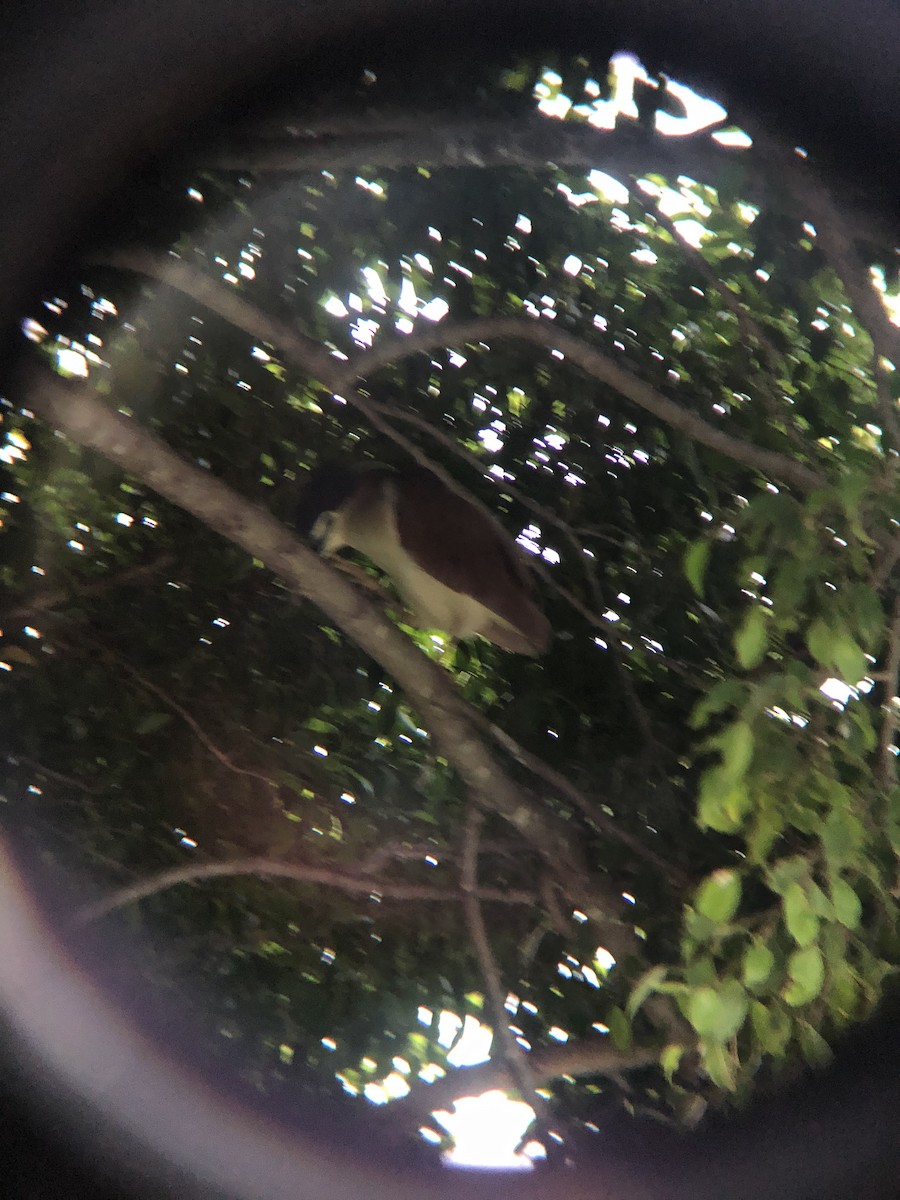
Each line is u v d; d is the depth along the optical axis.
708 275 5.20
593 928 5.39
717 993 4.84
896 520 4.84
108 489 5.51
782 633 4.94
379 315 5.42
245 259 5.36
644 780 5.39
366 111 5.13
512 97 5.17
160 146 5.04
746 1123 5.18
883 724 4.99
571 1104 5.41
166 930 5.48
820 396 5.31
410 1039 5.48
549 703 5.48
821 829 4.81
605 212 5.34
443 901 5.50
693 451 5.30
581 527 5.48
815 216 5.09
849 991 4.90
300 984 5.46
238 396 5.48
